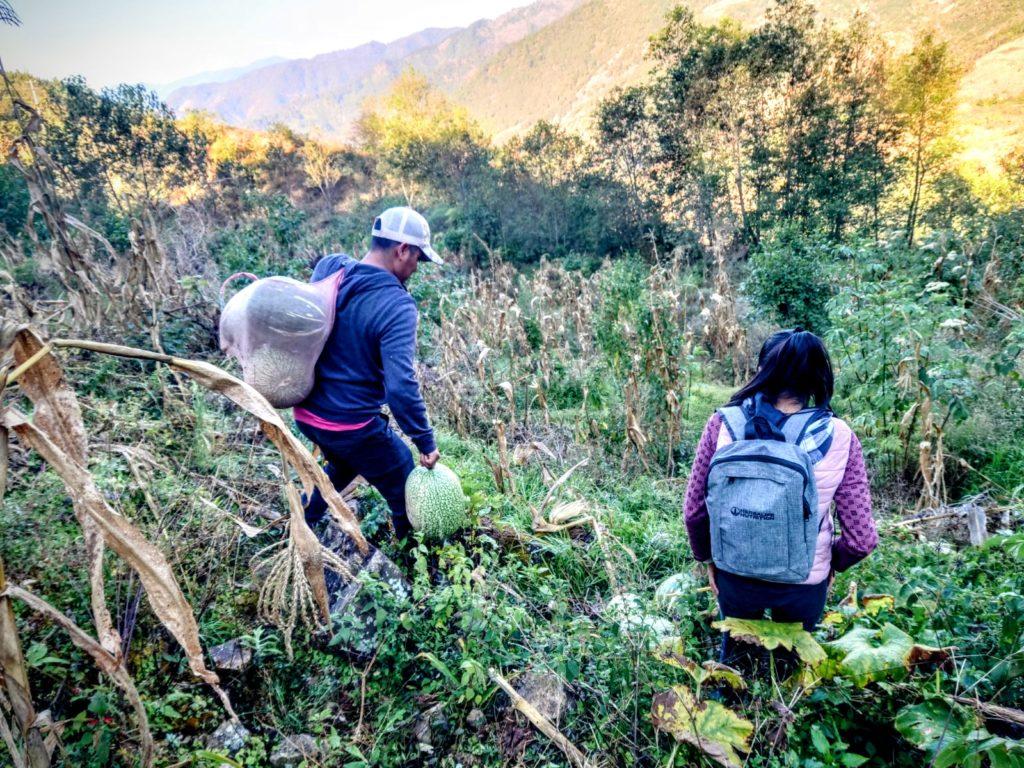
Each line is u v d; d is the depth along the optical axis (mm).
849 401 5441
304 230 9867
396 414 2246
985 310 6891
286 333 2033
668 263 12531
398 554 2641
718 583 1983
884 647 1788
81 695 1765
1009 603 1776
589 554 2818
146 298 4387
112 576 2084
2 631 1259
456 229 29078
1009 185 19109
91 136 23281
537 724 1825
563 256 27281
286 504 2875
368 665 2016
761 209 21797
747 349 8648
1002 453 4527
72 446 1389
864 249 7008
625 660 1958
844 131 21078
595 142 29125
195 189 25172
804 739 1757
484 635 2104
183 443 3158
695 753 1713
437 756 1831
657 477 4797
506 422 5516
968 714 1583
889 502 4383
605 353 6391
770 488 1597
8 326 1226
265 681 1985
